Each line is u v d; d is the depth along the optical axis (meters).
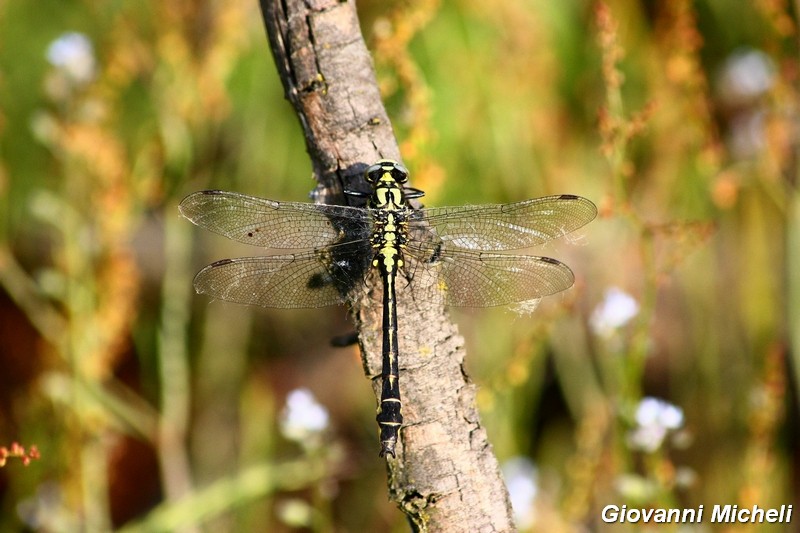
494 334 0.90
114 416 0.89
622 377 0.85
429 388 0.80
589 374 0.89
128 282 0.88
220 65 0.88
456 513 0.79
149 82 0.90
